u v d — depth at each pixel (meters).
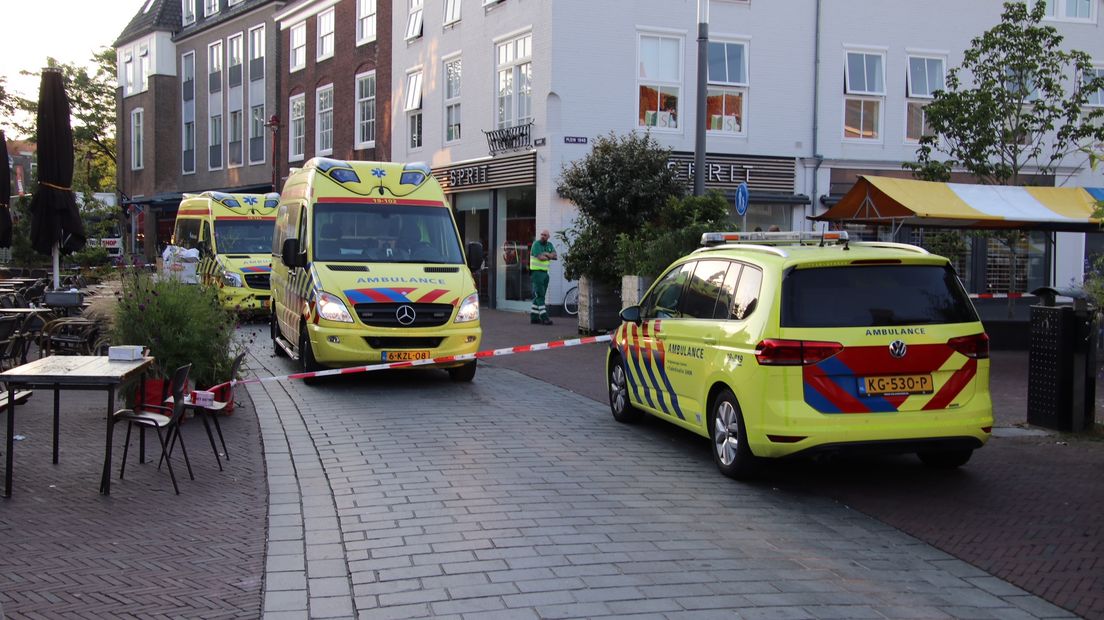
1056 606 4.98
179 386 6.75
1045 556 5.72
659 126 22.30
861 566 5.55
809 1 23.55
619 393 9.73
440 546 5.70
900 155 24.56
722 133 22.89
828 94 23.86
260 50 38.03
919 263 7.21
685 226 15.33
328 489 6.97
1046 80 17.69
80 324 12.20
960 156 18.05
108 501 6.43
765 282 7.13
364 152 31.02
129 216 44.91
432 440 8.70
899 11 24.36
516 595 4.92
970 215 13.80
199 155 43.62
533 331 18.53
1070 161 24.31
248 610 4.64
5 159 16.67
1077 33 25.41
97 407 9.69
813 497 7.04
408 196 12.89
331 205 12.44
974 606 4.96
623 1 21.77
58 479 6.93
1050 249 24.50
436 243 12.59
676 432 9.31
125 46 49.12
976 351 7.04
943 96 18.28
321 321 11.34
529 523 6.19
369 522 6.17
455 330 11.62
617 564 5.44
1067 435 9.09
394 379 12.45
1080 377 9.13
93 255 24.16
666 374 8.52
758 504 6.82
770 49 23.25
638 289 15.29
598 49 21.62
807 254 7.24
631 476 7.54
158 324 9.27
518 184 22.61
